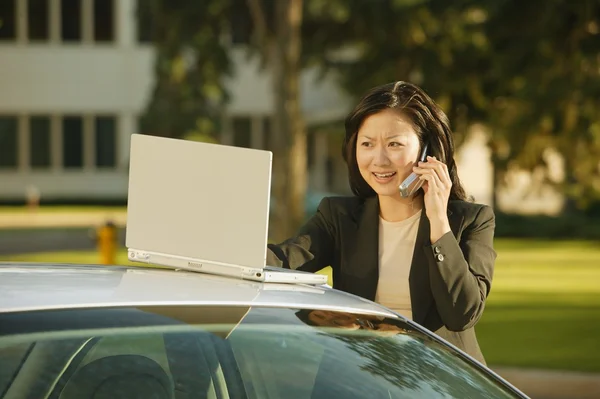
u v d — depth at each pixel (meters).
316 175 59.28
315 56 34.47
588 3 28.20
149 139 4.68
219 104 35.03
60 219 48.41
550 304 20.95
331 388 3.87
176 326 3.80
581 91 28.58
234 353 3.81
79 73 59.94
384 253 5.33
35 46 59.66
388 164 5.25
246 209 4.45
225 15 32.22
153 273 4.43
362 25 31.86
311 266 5.41
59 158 60.09
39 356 3.55
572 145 30.27
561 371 13.43
